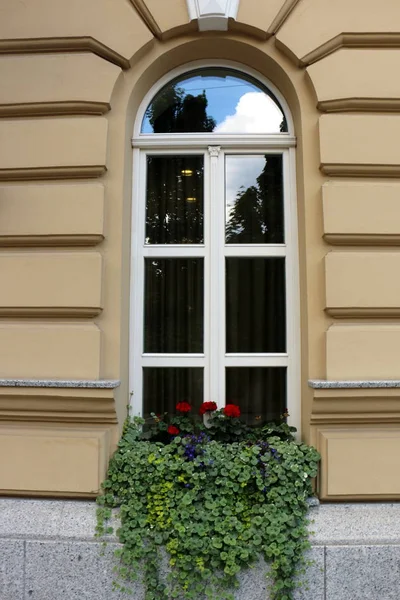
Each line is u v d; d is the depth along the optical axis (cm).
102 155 282
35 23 292
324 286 276
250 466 255
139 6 294
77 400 267
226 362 301
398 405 269
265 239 311
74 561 253
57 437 269
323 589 247
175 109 323
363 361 271
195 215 315
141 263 307
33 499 270
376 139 281
